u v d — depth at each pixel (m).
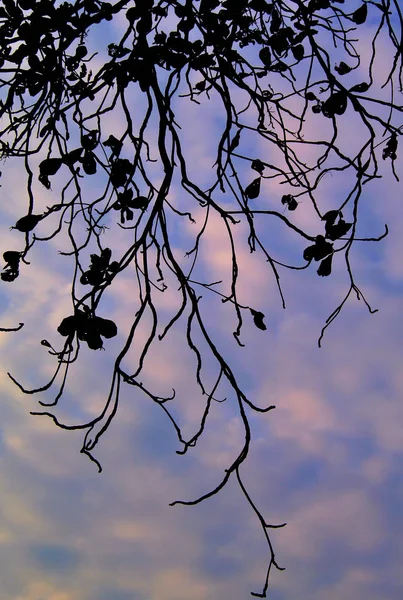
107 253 1.98
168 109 1.82
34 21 2.15
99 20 2.09
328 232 2.04
